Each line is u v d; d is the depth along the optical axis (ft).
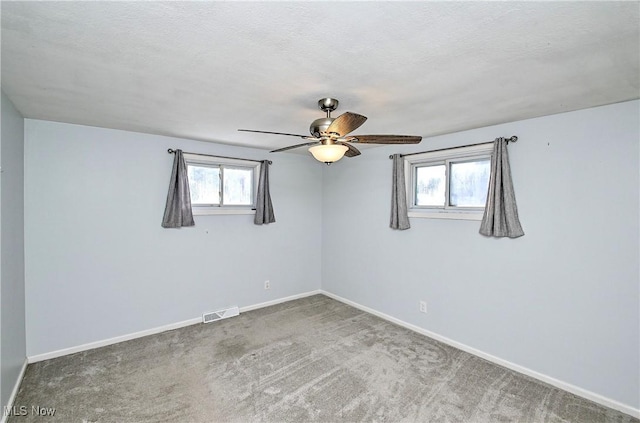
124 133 10.30
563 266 7.91
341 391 7.66
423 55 4.86
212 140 11.75
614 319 7.18
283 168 14.58
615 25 3.97
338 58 4.99
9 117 7.09
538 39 4.36
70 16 3.82
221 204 12.85
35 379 8.02
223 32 4.22
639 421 6.72
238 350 9.77
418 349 9.96
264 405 7.11
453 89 6.31
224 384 7.90
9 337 7.04
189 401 7.22
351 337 10.82
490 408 7.09
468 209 10.13
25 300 8.67
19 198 8.10
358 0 3.48
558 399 7.47
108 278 10.14
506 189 8.73
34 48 4.67
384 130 9.87
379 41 4.43
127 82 6.02
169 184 11.25
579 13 3.73
